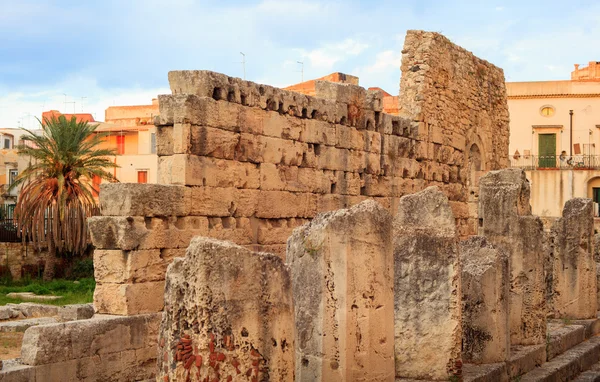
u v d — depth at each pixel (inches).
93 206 1904.5
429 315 575.8
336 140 959.6
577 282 939.3
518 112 2640.3
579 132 2588.6
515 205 765.9
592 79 2588.6
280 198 861.8
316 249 481.4
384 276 504.1
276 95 859.4
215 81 773.3
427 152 1155.9
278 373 384.5
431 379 571.5
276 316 386.6
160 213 708.0
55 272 1943.9
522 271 760.3
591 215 951.0
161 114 747.4
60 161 1875.0
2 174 2829.7
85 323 612.7
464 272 663.8
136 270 680.4
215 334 367.2
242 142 807.7
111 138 2659.9
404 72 1167.6
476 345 657.0
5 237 2059.5
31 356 568.7
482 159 1355.8
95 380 613.0
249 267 380.2
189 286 371.6
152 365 668.1
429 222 587.2
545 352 756.0
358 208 494.6
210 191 764.6
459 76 1269.7
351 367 476.4
